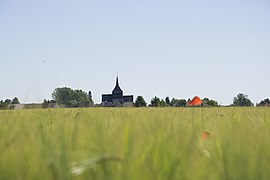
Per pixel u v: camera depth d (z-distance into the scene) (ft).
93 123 18.11
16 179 9.05
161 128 14.24
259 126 19.24
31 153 10.98
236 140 12.82
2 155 10.52
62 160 8.86
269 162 10.58
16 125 21.84
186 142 12.36
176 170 9.93
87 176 8.80
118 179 8.75
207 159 11.45
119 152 10.21
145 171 9.63
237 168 9.87
